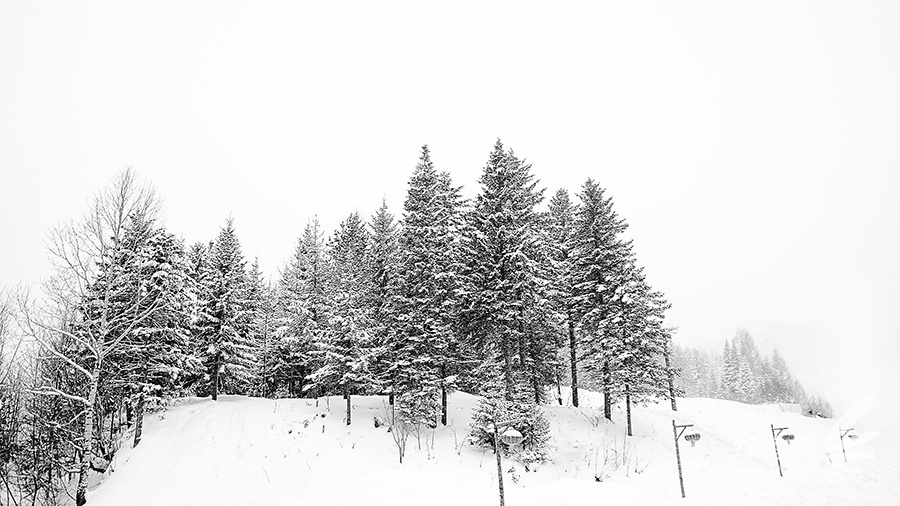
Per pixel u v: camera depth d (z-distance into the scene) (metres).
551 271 27.59
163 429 23.36
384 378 25.44
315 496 16.03
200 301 27.88
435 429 24.09
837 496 18.50
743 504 16.12
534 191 28.38
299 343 31.31
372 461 19.78
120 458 20.50
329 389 30.27
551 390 32.59
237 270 32.06
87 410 17.77
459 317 24.50
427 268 24.78
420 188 25.95
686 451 24.62
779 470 22.22
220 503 16.88
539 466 20.45
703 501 16.02
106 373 20.62
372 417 25.23
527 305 23.64
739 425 32.88
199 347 29.39
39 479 18.22
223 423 24.08
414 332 24.48
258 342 36.50
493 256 24.30
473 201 25.59
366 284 26.97
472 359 26.20
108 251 19.16
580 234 28.72
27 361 20.64
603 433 25.02
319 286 31.20
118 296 21.27
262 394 36.62
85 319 19.44
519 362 26.02
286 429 23.28
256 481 18.36
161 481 18.44
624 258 27.02
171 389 25.97
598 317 27.20
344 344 25.81
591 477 19.84
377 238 26.95
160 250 23.64
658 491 16.61
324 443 21.50
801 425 34.72
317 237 31.92
